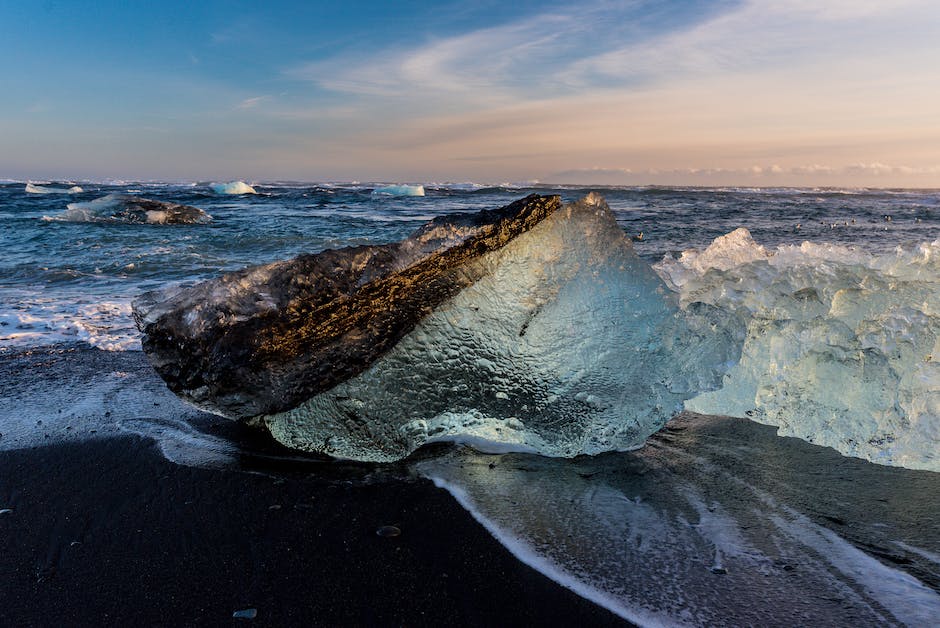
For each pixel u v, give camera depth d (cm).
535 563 163
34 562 163
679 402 236
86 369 335
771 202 2089
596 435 230
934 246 248
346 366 218
